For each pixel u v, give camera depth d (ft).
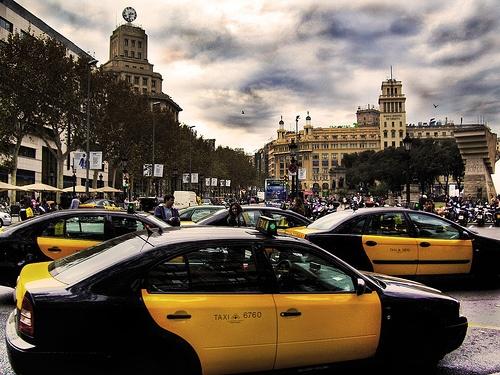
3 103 117.80
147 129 169.78
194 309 12.08
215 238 13.29
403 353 14.32
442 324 14.75
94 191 160.97
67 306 11.35
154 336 11.68
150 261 12.30
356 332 13.66
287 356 12.89
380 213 29.27
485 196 156.76
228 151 332.19
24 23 181.68
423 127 522.47
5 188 122.83
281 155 589.73
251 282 13.01
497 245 29.76
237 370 12.46
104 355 11.39
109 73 142.92
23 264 23.68
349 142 548.72
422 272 28.55
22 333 11.38
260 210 35.78
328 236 28.09
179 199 138.10
